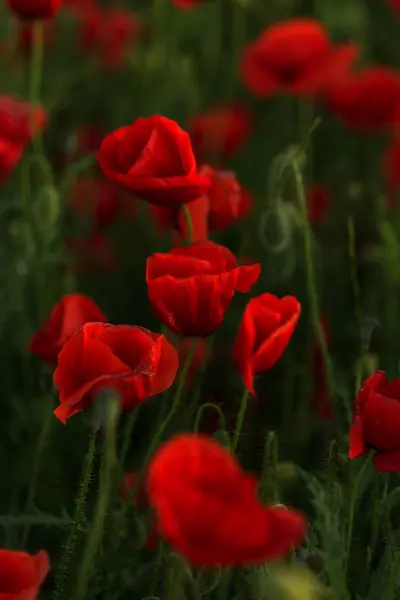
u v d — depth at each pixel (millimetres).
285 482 1753
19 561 1553
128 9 3623
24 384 2078
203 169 1843
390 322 2105
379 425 1611
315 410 1990
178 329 1681
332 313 2217
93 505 1896
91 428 1604
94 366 1594
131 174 1721
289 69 2400
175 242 1893
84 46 3104
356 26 3176
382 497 1766
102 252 2342
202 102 3021
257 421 2045
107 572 1732
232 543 1451
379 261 2172
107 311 2256
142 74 2959
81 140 2602
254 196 2535
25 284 2070
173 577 1629
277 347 1655
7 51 2848
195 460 1459
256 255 2209
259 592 1613
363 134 2871
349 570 1737
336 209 2502
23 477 1940
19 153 2004
